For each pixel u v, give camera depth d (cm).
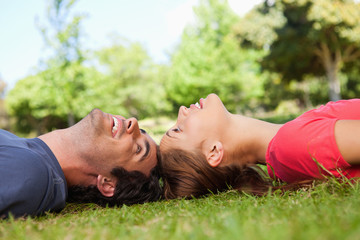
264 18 2028
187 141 279
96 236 133
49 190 226
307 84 3591
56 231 149
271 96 3950
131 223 169
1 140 225
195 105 296
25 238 140
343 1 1902
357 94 3219
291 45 2014
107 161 262
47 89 1702
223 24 3061
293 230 113
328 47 2077
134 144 273
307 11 1881
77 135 260
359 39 1908
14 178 208
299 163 247
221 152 273
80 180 262
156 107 3678
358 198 180
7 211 207
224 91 2848
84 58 1659
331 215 141
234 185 277
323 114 267
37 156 226
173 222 154
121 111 2258
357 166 240
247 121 290
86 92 1780
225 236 117
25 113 2988
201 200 245
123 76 3634
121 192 268
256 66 3278
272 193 243
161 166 286
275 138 260
